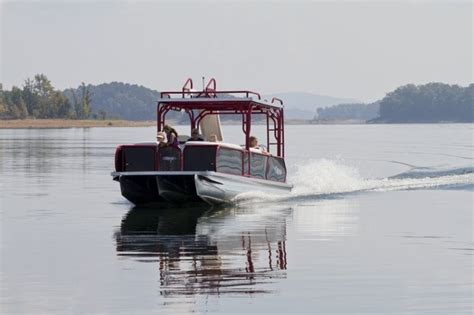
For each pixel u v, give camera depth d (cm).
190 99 6181
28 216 5562
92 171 10044
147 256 4028
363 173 9731
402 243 4372
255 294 3288
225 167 5875
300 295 3272
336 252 4116
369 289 3366
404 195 6862
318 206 6088
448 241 4438
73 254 4094
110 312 3072
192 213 5700
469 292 3322
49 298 3253
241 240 4488
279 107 6712
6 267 3784
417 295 3281
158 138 5850
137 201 6094
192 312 3059
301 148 17012
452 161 12294
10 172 9881
